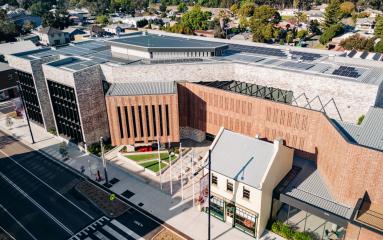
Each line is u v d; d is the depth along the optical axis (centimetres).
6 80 9506
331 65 6134
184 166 5938
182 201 5084
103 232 4509
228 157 4528
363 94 5041
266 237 4319
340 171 3900
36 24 19650
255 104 5556
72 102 6391
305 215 4559
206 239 4325
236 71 6338
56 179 5750
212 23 17938
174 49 6900
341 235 4100
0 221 4775
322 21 17000
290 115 5188
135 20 19638
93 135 6656
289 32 15038
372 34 14375
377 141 3878
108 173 5856
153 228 4550
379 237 3334
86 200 5178
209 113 6300
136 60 6875
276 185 4416
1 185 5616
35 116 7875
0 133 7538
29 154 6606
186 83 6344
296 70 5741
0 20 17200
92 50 8025
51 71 6469
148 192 5312
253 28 16412
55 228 4612
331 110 5416
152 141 6256
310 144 5094
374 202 3706
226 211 4566
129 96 5825
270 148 4378
